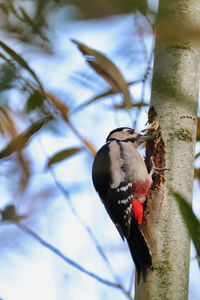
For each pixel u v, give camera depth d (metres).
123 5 1.28
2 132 2.96
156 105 5.99
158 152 5.83
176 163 5.59
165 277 4.80
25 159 3.96
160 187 5.53
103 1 1.27
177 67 5.71
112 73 3.73
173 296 4.71
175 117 5.79
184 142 5.68
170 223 5.19
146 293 4.76
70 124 3.60
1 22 1.70
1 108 2.19
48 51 1.92
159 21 1.40
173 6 1.43
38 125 2.48
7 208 4.70
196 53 5.84
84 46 3.39
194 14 5.00
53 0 1.42
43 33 1.72
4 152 3.46
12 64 1.91
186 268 4.97
